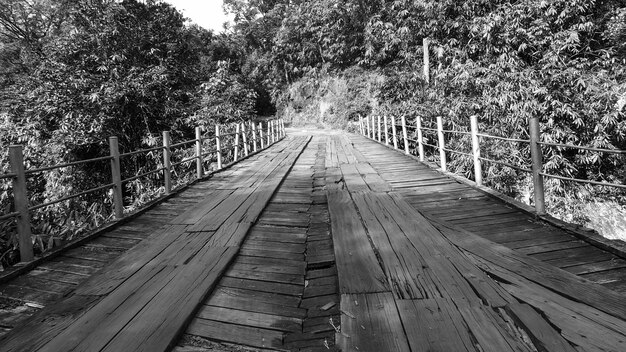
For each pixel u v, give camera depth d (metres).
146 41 16.17
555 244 3.43
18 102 12.48
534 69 11.98
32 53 16.89
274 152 11.98
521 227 3.92
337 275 2.92
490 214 4.40
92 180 12.55
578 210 11.73
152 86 14.05
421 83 15.98
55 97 11.64
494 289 2.56
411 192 5.63
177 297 2.61
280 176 7.27
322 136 20.03
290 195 5.83
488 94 12.27
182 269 3.08
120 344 2.11
